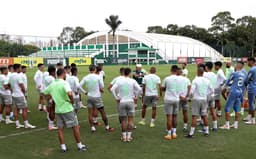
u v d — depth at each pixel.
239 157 7.03
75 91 9.82
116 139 8.52
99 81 9.19
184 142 8.22
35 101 15.45
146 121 10.75
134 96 8.47
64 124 7.52
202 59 77.25
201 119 10.00
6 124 10.34
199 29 118.50
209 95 9.14
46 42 58.16
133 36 88.69
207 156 7.10
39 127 9.93
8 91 10.27
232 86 9.52
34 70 37.72
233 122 10.63
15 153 7.38
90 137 8.72
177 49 90.44
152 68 9.87
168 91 8.51
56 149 7.67
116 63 61.75
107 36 94.38
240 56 95.75
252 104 10.38
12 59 40.31
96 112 10.07
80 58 49.19
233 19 113.38
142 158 6.96
